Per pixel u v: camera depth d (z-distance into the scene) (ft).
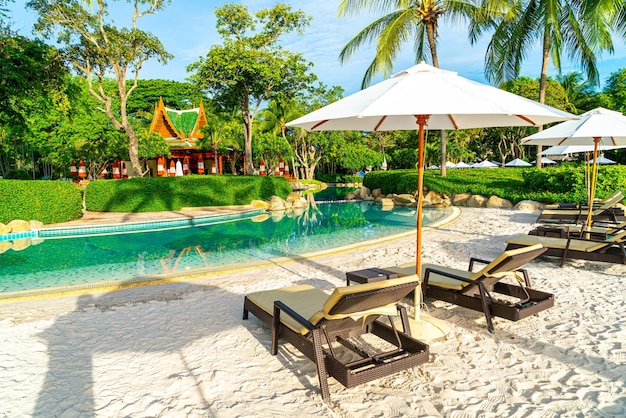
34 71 51.31
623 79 129.70
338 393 11.03
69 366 12.85
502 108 10.20
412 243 33.24
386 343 14.08
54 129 106.32
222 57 78.02
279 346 14.06
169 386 11.49
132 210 61.77
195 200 66.95
